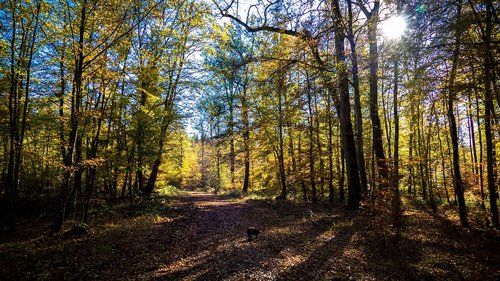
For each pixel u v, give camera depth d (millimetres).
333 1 10891
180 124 20359
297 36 11438
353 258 7637
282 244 8945
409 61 8031
